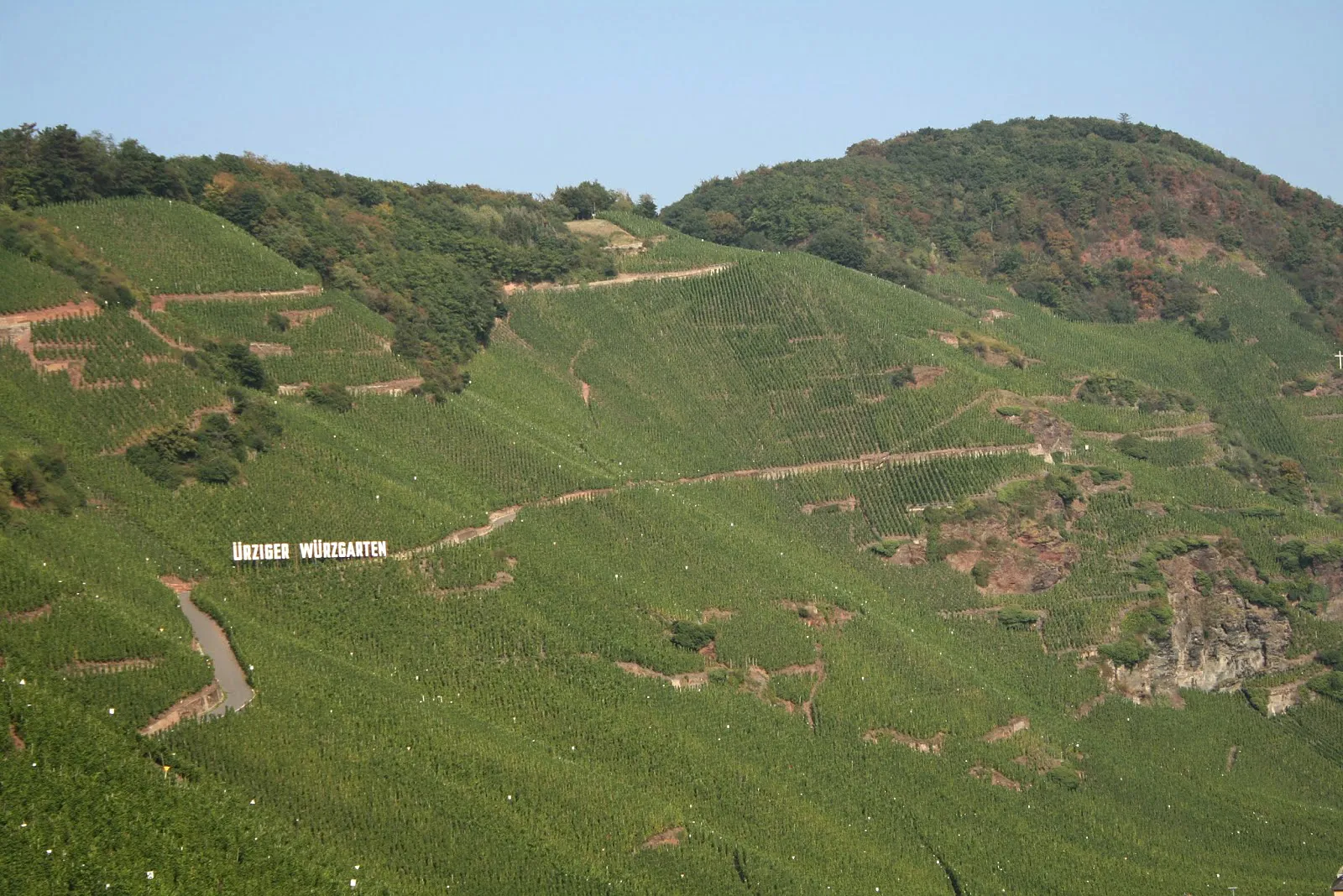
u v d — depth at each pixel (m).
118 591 169.50
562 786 167.38
